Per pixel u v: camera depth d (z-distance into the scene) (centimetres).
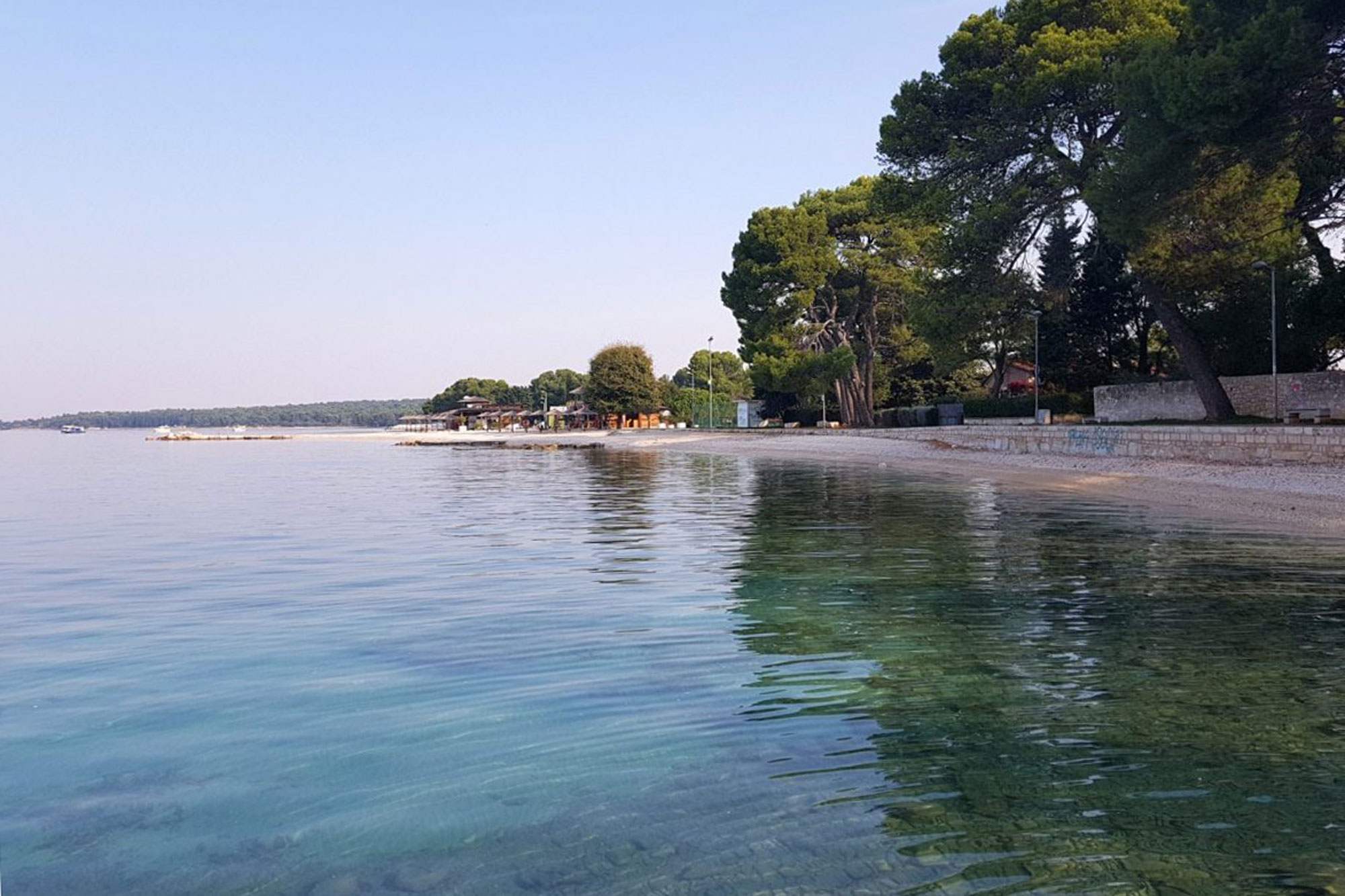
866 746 617
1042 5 3816
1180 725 653
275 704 729
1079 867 447
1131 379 5241
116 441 16150
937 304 4234
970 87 3875
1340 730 641
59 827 511
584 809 521
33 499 3319
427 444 10456
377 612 1094
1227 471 2777
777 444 6116
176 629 1025
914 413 6650
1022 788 543
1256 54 2431
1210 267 3256
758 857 459
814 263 6762
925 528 1888
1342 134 2795
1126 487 2762
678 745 623
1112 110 3494
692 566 1428
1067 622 992
